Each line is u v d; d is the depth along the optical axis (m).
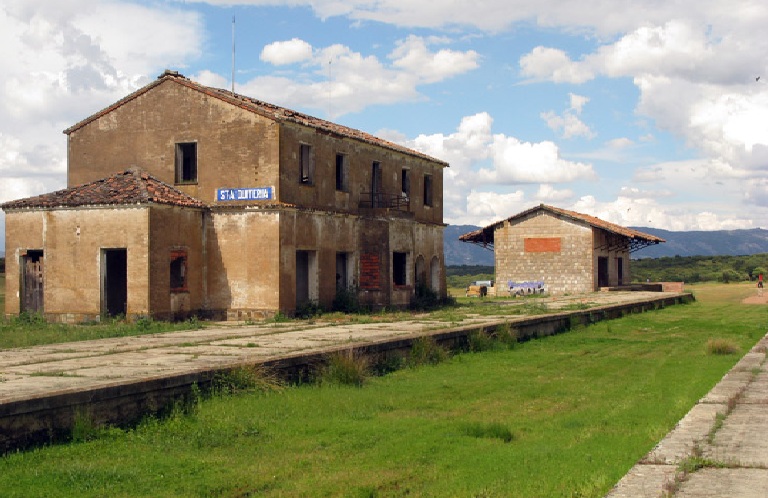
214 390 10.13
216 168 23.75
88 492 6.35
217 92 24.20
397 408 10.29
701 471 5.82
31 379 9.66
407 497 6.36
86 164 25.42
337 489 6.54
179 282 22.77
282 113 25.86
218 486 6.58
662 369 14.15
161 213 21.72
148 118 24.69
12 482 6.52
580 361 15.38
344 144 26.94
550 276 41.38
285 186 23.41
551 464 7.12
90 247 21.88
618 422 9.17
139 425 8.62
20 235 22.77
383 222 27.67
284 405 9.92
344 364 12.06
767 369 11.60
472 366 14.51
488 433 8.56
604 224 42.50
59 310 22.16
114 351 13.35
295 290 23.50
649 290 46.75
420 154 32.41
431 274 33.41
